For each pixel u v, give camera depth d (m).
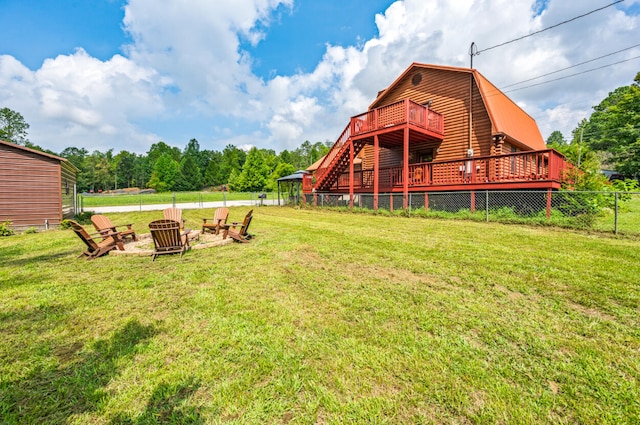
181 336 2.61
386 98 16.66
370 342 2.48
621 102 25.61
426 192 11.77
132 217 16.56
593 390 1.91
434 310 3.07
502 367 2.14
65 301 3.45
